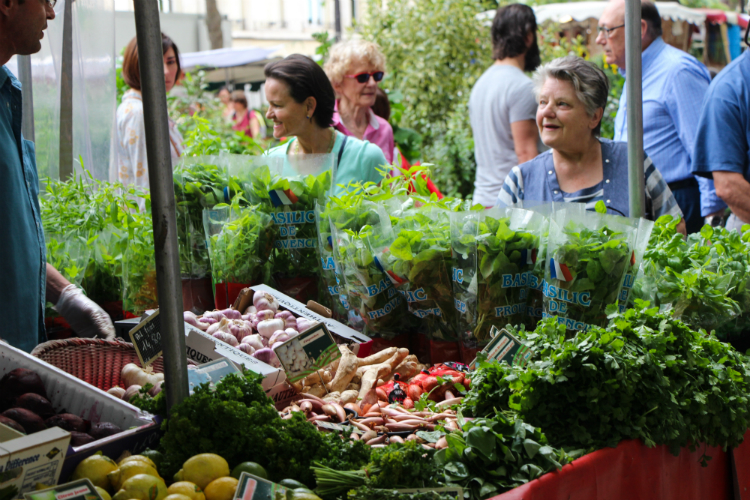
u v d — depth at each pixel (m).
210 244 2.93
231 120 10.51
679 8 8.77
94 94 4.00
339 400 2.25
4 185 2.60
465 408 2.06
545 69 3.33
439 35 8.77
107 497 1.47
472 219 2.51
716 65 9.75
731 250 2.88
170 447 1.68
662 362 2.06
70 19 3.89
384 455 1.59
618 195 3.33
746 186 3.72
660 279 2.70
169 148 1.68
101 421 1.86
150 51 1.61
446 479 1.65
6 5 2.32
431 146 8.82
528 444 1.73
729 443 2.18
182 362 1.75
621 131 4.21
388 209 2.84
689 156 4.11
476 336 2.52
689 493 2.13
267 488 1.53
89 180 3.96
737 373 2.24
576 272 2.33
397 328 2.73
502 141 4.77
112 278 3.38
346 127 5.04
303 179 2.99
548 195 3.46
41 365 1.97
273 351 2.35
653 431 1.95
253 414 1.71
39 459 1.46
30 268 2.66
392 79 9.09
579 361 1.93
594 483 1.79
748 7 3.76
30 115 3.90
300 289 3.02
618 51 4.43
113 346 2.45
